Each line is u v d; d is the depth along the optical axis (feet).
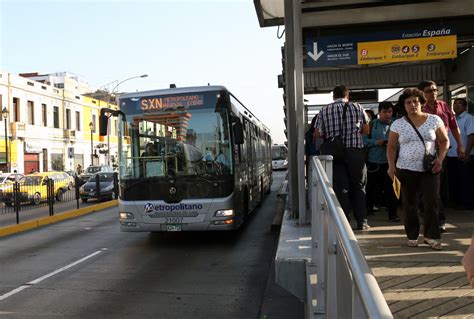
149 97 31.14
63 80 172.96
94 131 180.45
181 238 34.47
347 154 18.85
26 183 46.78
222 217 29.58
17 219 43.98
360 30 29.37
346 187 19.04
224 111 30.40
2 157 127.75
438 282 11.66
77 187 56.49
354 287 5.20
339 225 6.95
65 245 33.68
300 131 22.70
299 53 22.52
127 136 31.14
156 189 30.22
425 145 15.11
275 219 38.86
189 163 30.14
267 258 27.04
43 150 146.72
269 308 18.34
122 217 30.78
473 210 23.11
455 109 23.20
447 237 16.81
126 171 30.89
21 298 20.12
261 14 28.30
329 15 27.61
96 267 25.94
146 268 25.36
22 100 136.05
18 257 29.50
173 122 30.68
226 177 29.89
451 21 28.40
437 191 15.12
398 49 28.96
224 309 18.26
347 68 37.93
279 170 158.20
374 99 44.39
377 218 22.59
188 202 29.73
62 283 22.56
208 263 26.17
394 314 9.70
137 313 17.89
